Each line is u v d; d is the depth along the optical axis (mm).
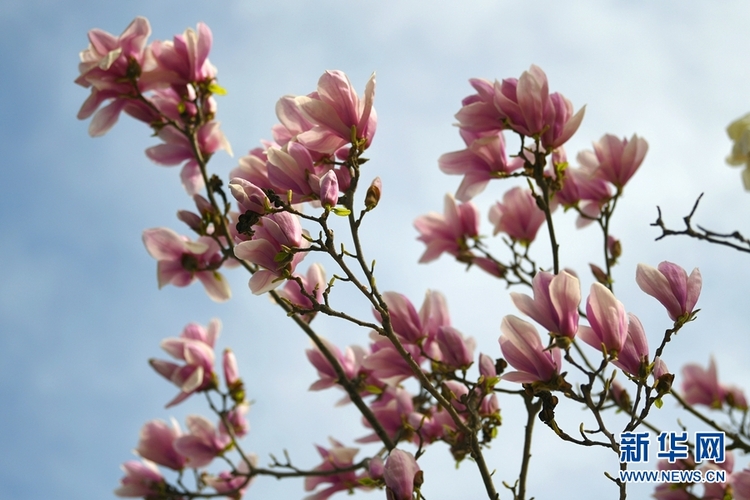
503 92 2271
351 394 2379
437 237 2682
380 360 2369
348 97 2102
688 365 2996
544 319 2049
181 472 2707
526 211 2568
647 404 2041
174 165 2580
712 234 2244
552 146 2277
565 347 2031
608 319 2035
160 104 2535
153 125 2533
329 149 2131
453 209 2678
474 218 2678
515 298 2061
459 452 2361
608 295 2035
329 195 2055
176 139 2551
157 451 2709
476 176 2375
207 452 2674
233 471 2502
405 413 2467
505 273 2611
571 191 2529
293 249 2049
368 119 2113
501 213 2617
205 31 2502
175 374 2609
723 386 2969
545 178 2316
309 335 2383
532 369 2062
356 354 2547
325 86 2096
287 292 2391
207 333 2697
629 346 2053
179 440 2672
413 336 2357
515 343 2066
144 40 2475
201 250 2484
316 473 2471
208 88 2502
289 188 2121
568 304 2037
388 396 2557
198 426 2682
